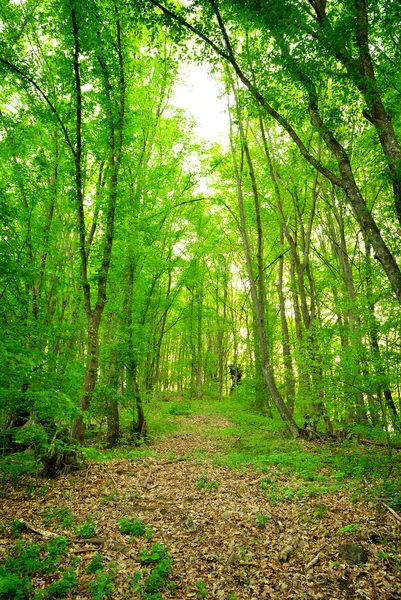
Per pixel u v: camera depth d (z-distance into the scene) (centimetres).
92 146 1000
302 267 1273
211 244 2130
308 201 1594
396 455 796
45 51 1027
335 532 516
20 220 805
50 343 779
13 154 925
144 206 1293
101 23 806
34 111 852
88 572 437
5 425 777
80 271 968
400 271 576
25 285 771
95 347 941
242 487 764
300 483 741
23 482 797
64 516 607
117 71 906
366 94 582
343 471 775
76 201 925
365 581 404
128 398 1288
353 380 774
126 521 580
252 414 1828
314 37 586
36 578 419
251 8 593
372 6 568
